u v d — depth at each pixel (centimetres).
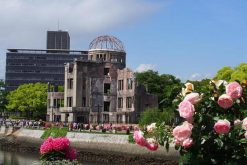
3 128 12444
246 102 1244
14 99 18500
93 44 14562
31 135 10938
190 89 1291
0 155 8919
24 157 8494
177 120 1330
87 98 12950
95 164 7325
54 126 10994
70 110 12862
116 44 14600
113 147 7912
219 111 1241
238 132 1209
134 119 12288
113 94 13062
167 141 1272
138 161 7094
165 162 6456
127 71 12700
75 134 9031
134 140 1368
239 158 1200
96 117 12912
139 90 12556
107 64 13138
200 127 1215
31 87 18788
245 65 7619
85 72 12975
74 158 2278
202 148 1225
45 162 2197
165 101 1382
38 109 18188
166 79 15625
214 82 1282
